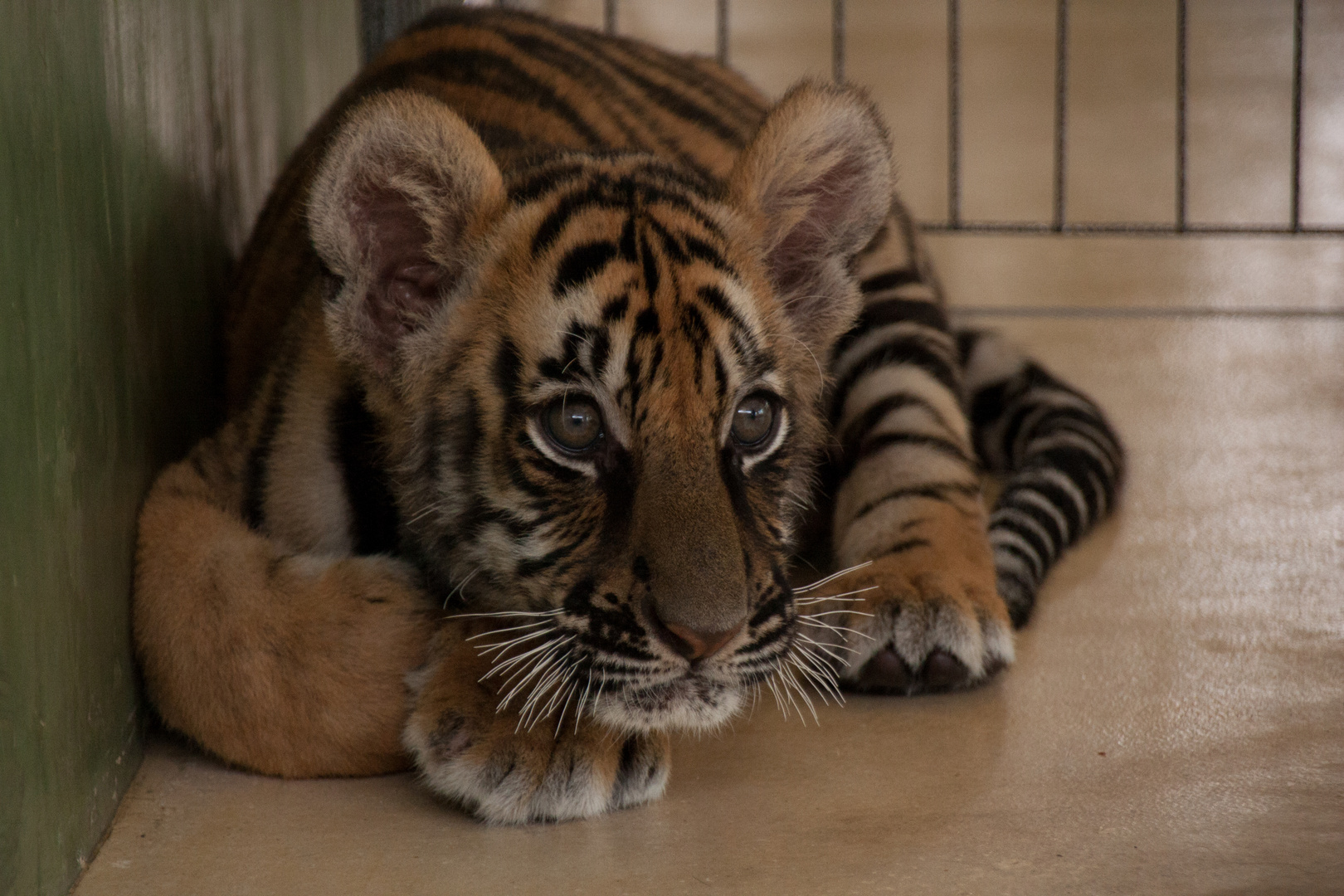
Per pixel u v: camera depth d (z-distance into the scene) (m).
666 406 3.56
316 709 3.82
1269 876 3.26
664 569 3.41
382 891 3.28
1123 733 4.13
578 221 3.81
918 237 6.45
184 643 3.87
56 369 3.35
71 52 3.56
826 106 4.10
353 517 4.16
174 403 4.63
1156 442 6.98
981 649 4.43
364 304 3.84
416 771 3.93
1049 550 5.27
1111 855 3.39
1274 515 6.02
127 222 4.09
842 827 3.58
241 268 5.37
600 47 6.11
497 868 3.39
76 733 3.38
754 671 3.61
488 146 4.63
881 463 5.17
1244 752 3.98
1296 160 9.40
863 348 5.57
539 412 3.65
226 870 3.39
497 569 3.79
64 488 3.37
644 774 3.74
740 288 3.85
